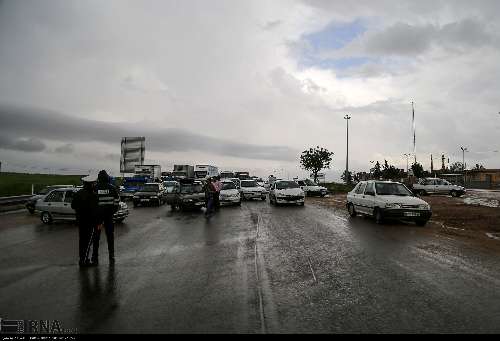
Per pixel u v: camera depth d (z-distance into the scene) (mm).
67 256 9016
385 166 64125
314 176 59531
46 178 54719
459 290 5977
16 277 6957
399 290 5980
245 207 24250
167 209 24281
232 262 8125
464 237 11609
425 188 36906
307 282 6488
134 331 4426
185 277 6895
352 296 5688
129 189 32125
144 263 8125
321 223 15242
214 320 4746
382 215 14602
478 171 70438
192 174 45656
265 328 4484
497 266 7652
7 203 22531
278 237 11617
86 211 7891
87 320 4785
